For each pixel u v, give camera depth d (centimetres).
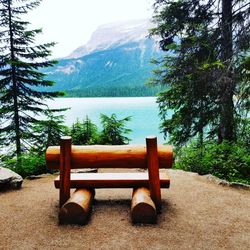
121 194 549
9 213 454
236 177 754
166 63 982
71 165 439
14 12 1131
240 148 852
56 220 423
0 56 1125
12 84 1122
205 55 960
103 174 499
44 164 841
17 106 1103
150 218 405
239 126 905
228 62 888
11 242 360
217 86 888
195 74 908
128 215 437
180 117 991
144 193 438
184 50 955
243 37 861
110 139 1174
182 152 960
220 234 374
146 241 356
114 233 378
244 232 380
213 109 941
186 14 1041
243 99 867
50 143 1045
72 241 360
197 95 933
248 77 848
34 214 448
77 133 1199
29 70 1133
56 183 491
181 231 382
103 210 460
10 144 1081
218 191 559
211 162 793
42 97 1162
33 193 566
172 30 1068
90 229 391
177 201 500
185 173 710
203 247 342
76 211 406
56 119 1091
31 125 1113
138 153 435
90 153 435
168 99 996
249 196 529
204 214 439
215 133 964
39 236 374
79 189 465
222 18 970
